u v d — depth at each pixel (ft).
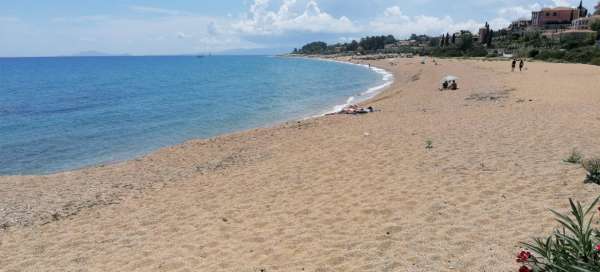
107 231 25.14
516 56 260.01
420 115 59.47
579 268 9.61
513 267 15.15
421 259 16.93
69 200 33.06
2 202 33.32
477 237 18.43
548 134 38.47
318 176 32.07
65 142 63.77
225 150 48.83
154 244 22.26
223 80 198.49
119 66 440.45
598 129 39.06
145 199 31.30
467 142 38.06
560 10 451.94
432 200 24.12
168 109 98.48
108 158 53.83
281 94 126.31
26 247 23.81
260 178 33.40
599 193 21.98
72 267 20.49
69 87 170.81
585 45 247.29
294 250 19.49
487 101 69.36
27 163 52.13
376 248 18.63
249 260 18.92
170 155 49.03
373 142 42.34
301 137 51.31
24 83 196.75
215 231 23.08
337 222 22.52
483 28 472.44
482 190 24.89
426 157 34.09
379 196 25.89
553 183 24.66
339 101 102.53
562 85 84.48
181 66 427.33
